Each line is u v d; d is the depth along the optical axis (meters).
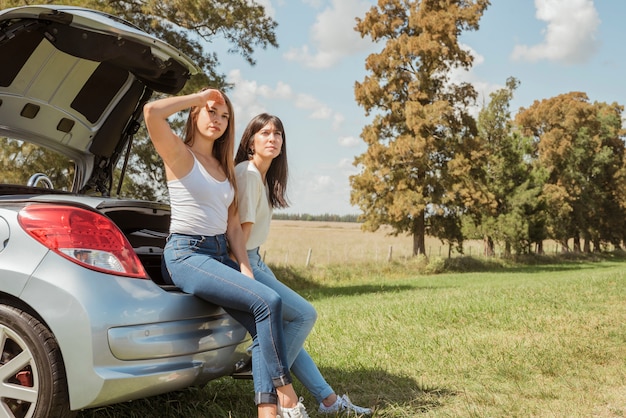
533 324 7.65
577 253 58.91
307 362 4.04
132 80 4.48
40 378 2.89
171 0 19.02
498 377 5.06
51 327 2.86
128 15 19.39
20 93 4.15
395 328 7.55
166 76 4.31
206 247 3.39
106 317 2.89
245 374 3.71
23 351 2.92
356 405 4.23
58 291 2.88
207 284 3.26
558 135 59.00
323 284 29.95
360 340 6.73
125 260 3.09
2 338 2.97
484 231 46.75
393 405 4.17
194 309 3.29
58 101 4.32
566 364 5.44
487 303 9.77
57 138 4.57
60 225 2.99
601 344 6.27
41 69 4.06
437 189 39.91
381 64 40.09
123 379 2.90
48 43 3.91
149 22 19.59
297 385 4.64
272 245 60.38
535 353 5.83
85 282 2.92
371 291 22.77
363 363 5.51
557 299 10.38
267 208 3.85
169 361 3.11
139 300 3.04
